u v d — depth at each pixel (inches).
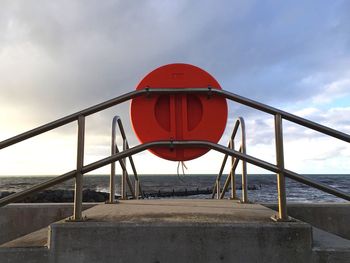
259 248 128.0
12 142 141.1
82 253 127.3
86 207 217.3
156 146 146.1
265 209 167.5
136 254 128.0
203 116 161.0
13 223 207.9
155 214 148.9
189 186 3378.4
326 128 145.2
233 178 241.3
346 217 204.7
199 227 128.8
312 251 128.3
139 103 161.9
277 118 144.4
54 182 137.3
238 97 152.0
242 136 210.5
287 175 139.6
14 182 4717.0
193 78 163.6
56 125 142.1
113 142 203.8
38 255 126.9
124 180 241.0
